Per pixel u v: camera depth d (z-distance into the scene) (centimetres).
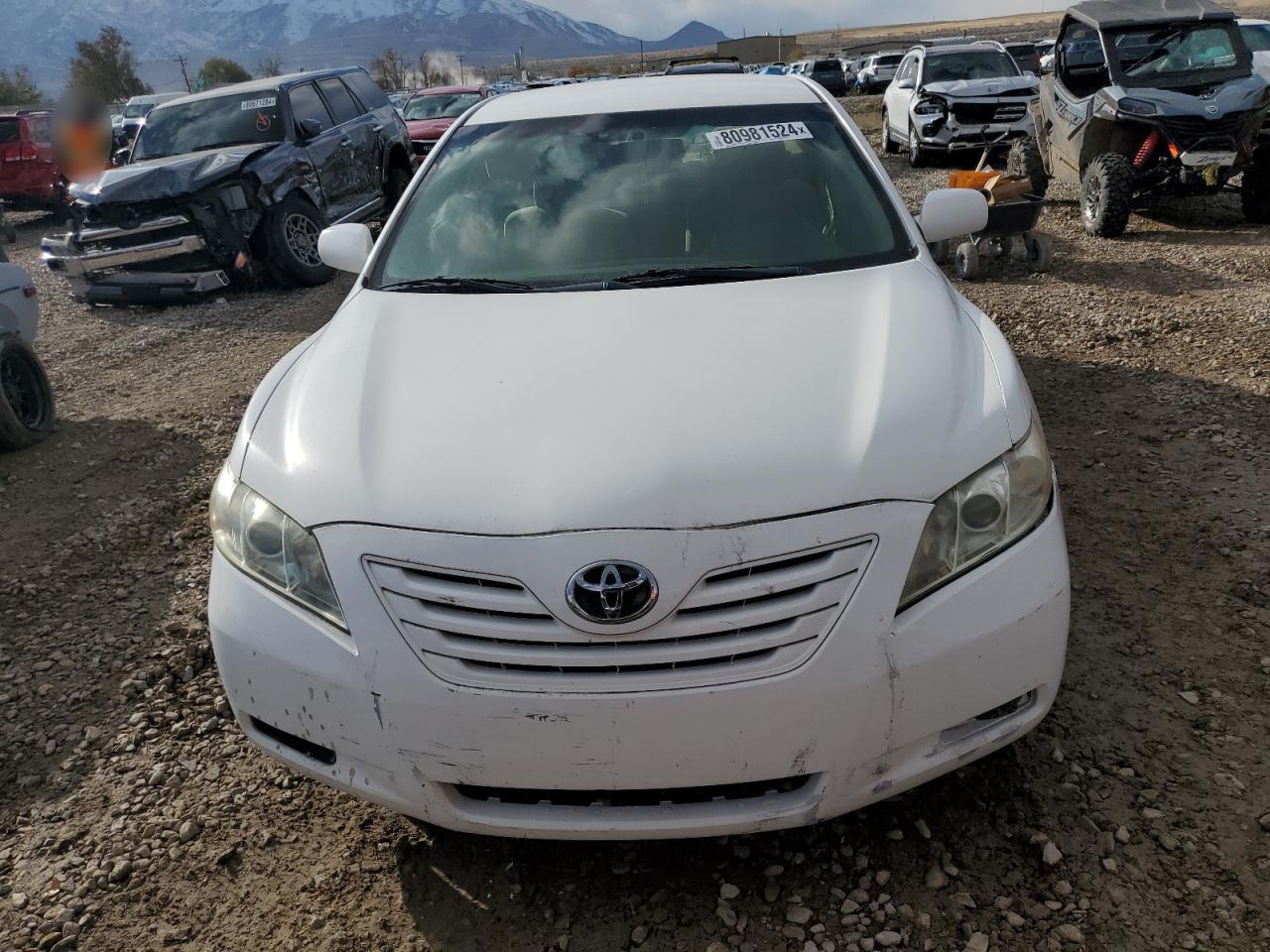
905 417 214
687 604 192
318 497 214
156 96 2558
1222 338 572
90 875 244
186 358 764
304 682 208
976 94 1427
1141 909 213
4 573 419
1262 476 402
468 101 1788
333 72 1146
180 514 467
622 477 203
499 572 195
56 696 323
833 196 324
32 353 588
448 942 220
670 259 308
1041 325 632
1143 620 314
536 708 193
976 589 203
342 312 301
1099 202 895
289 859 246
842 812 205
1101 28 945
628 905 225
